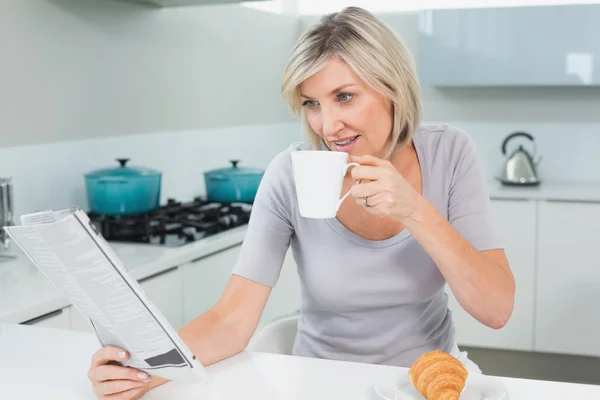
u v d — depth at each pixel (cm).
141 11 303
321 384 108
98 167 287
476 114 418
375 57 123
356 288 145
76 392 107
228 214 313
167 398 105
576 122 404
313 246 146
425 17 378
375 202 108
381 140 133
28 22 245
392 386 104
